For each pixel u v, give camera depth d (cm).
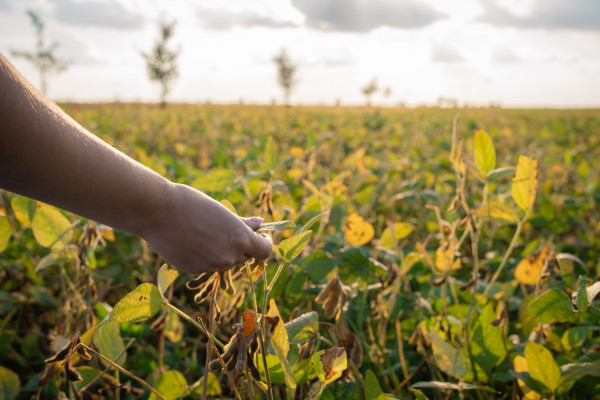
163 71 2730
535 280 134
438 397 142
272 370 98
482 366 131
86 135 65
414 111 2172
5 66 56
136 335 151
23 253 225
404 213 319
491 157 127
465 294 165
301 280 145
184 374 163
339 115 1457
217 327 186
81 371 115
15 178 60
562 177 389
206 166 429
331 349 83
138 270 237
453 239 137
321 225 173
